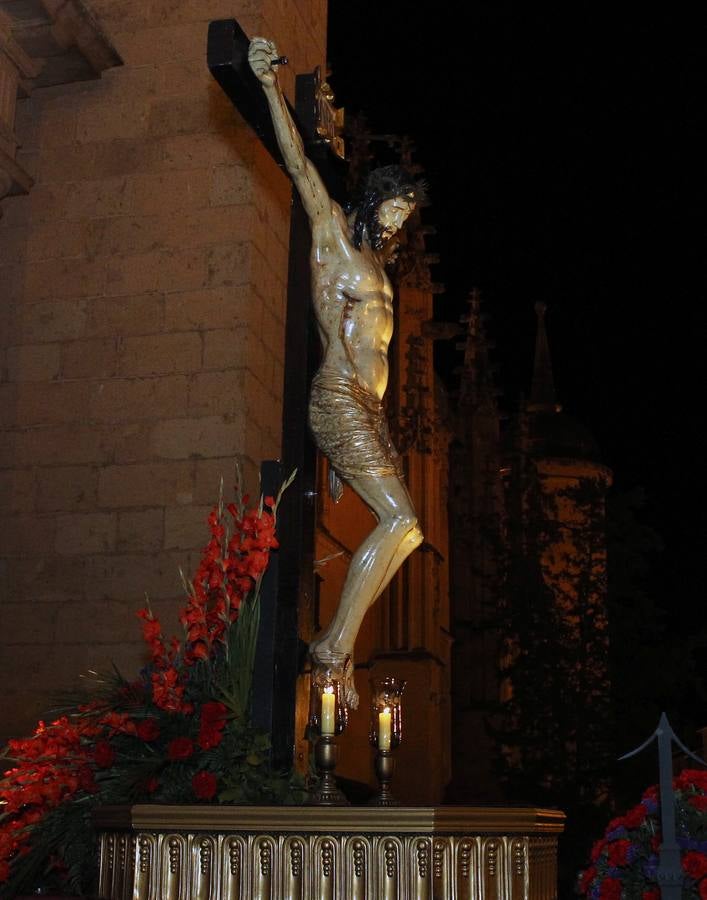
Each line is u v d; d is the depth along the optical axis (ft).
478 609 88.07
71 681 32.19
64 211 35.63
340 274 20.40
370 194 20.93
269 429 34.81
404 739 72.59
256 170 35.14
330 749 18.42
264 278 35.17
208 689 19.83
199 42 36.06
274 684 19.34
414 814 16.56
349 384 20.10
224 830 16.97
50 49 34.96
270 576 19.97
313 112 21.98
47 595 32.96
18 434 34.27
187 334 33.94
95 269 34.99
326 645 19.57
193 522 32.58
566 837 62.59
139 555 32.73
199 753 19.20
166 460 33.19
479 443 91.50
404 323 76.79
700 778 19.67
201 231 34.60
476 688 86.94
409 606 74.95
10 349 34.91
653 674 72.49
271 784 18.45
